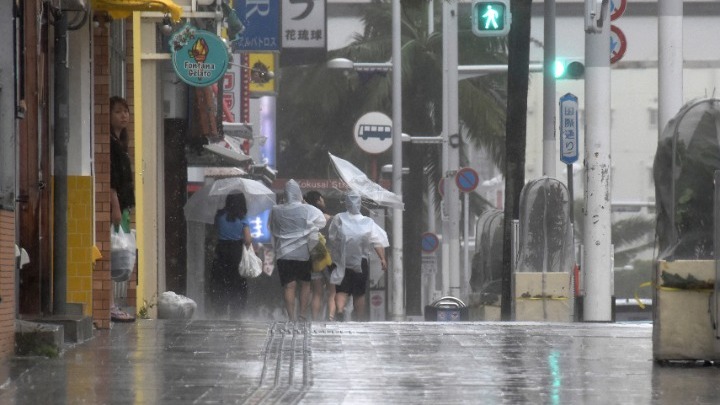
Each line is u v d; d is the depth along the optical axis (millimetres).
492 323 44969
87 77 40125
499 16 69188
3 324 30547
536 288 57781
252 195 71500
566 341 37594
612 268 58406
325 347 34750
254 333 38875
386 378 28031
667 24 53719
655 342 31625
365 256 60938
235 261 62719
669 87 53594
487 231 78250
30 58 36844
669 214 32500
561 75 77688
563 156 69438
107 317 40594
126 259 43156
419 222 140625
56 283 37125
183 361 30891
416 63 159375
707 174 32375
